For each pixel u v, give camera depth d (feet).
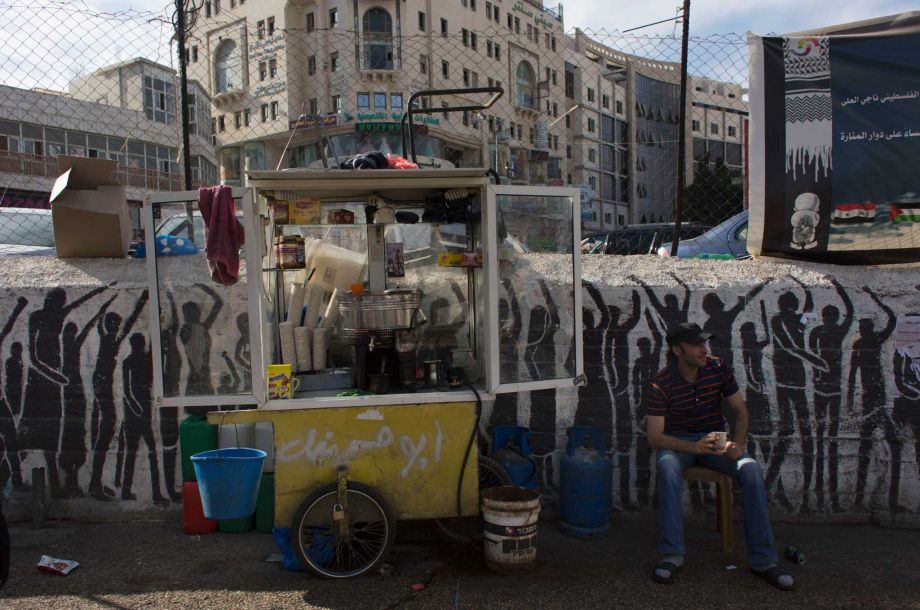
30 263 14.08
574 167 136.77
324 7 115.65
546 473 13.41
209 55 104.32
